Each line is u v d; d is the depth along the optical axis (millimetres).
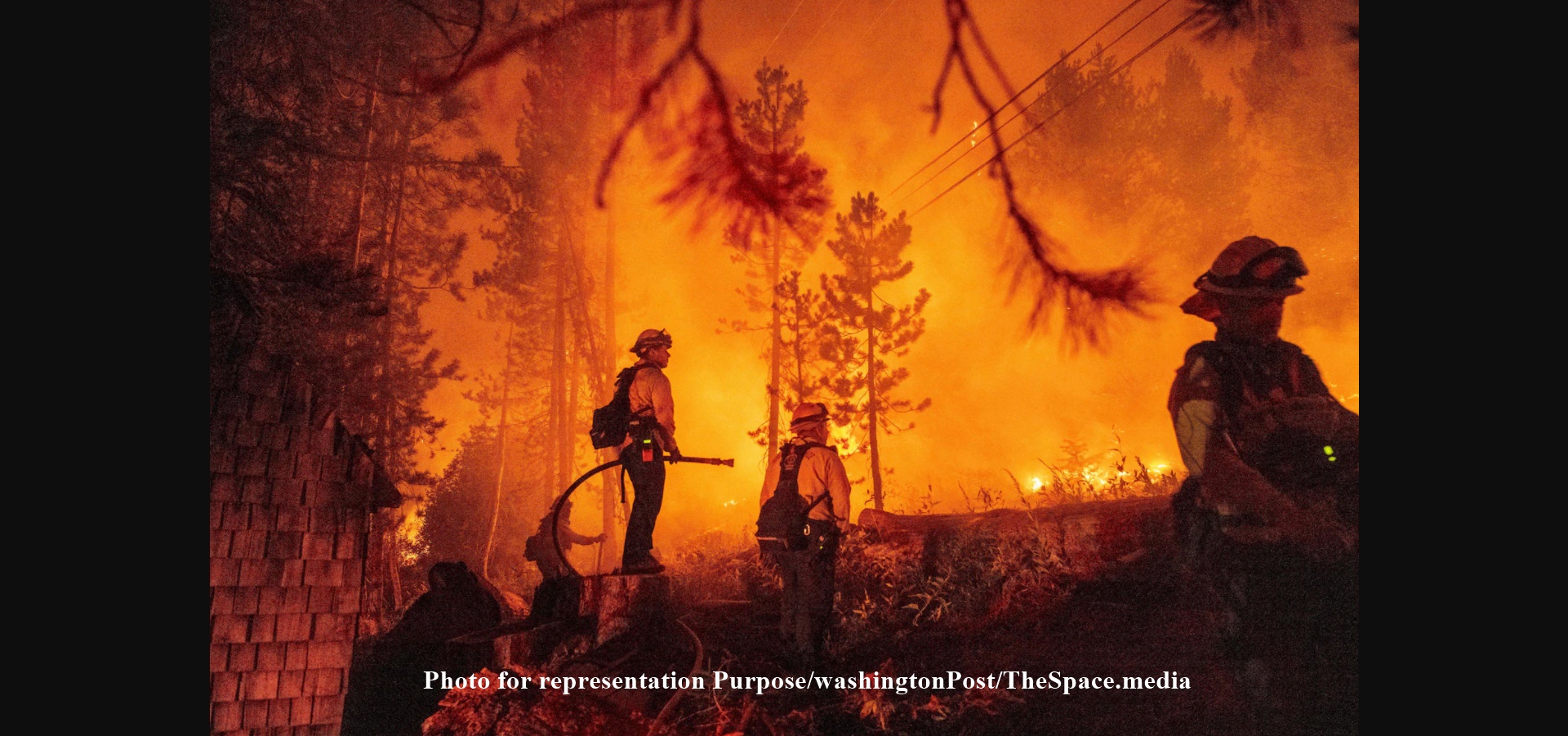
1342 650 3316
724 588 7699
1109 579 5785
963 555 6664
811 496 5770
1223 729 3949
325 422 6281
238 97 8234
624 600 6145
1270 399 3588
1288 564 3414
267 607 5777
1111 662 4859
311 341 8305
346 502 6270
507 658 5980
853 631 6098
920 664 5488
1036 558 6188
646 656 5910
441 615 6871
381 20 7895
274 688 5730
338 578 6152
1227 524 3494
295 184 9039
